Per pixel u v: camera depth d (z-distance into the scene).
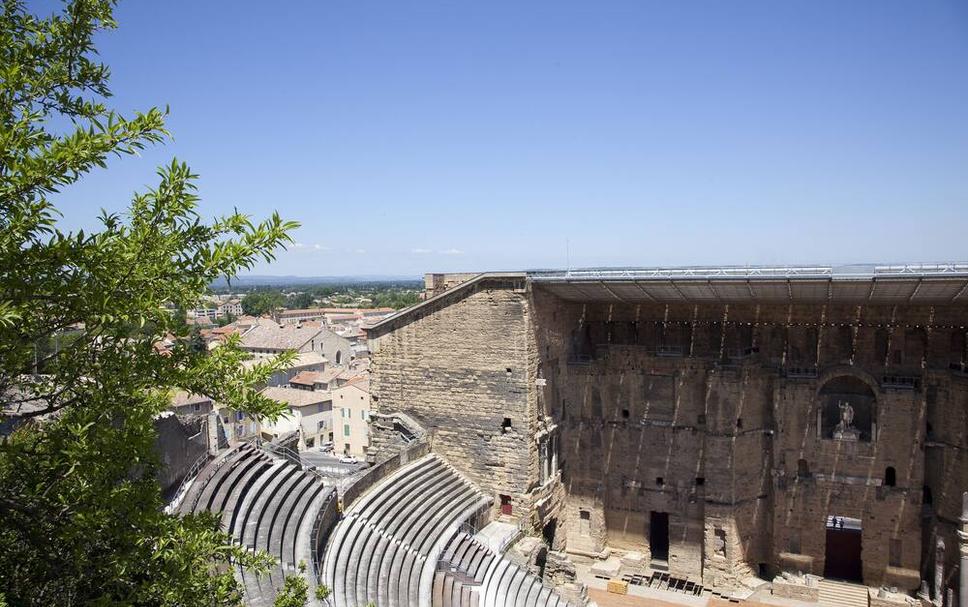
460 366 48.44
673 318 52.38
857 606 46.44
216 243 16.78
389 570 36.66
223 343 18.50
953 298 41.88
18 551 16.64
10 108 14.59
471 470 48.41
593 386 53.84
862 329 48.03
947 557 44.56
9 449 15.04
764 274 42.22
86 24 16.11
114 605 15.02
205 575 17.39
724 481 49.16
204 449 38.72
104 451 15.31
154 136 15.16
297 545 32.97
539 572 45.78
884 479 47.19
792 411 49.28
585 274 47.22
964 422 43.78
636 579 51.72
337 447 100.44
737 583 49.41
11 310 12.80
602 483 53.72
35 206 13.85
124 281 15.07
